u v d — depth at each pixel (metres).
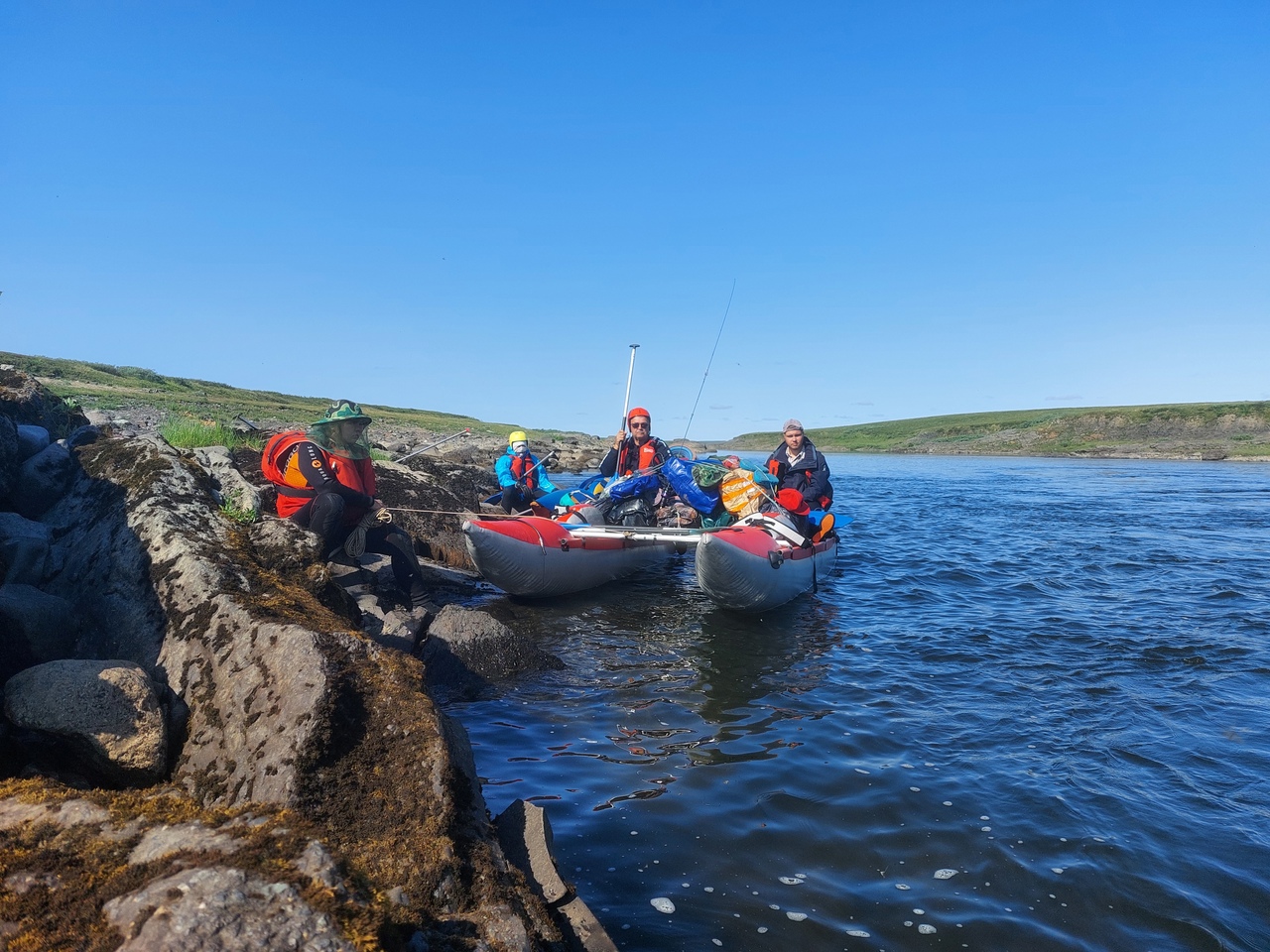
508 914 2.45
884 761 4.38
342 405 6.34
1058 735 4.71
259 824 2.23
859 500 20.11
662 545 10.52
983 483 26.20
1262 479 27.25
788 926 2.94
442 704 5.23
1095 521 15.52
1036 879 3.26
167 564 4.17
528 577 7.98
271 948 1.72
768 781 4.12
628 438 10.05
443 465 13.09
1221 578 9.49
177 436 8.16
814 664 6.17
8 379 6.64
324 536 5.96
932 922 2.98
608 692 5.54
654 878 3.24
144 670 3.31
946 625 7.36
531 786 4.05
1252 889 3.19
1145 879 3.26
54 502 5.31
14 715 2.98
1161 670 5.91
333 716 3.09
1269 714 5.02
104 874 2.03
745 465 9.30
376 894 2.12
